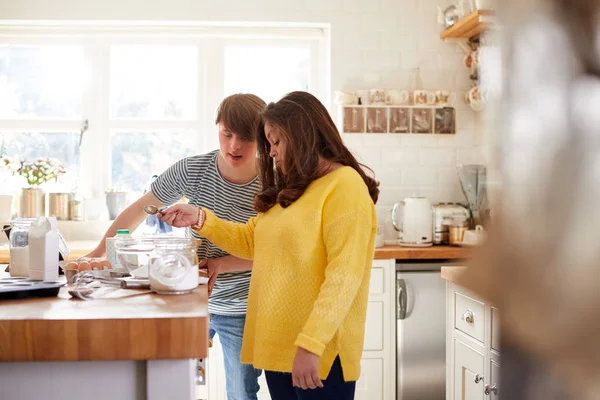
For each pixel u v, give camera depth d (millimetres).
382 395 3541
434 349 3564
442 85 4137
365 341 3527
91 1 3951
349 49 4078
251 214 2416
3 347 1165
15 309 1276
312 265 1728
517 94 524
